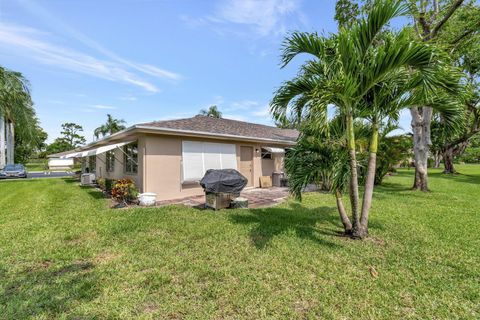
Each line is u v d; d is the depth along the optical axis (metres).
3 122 29.73
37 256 4.49
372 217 7.20
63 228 6.17
